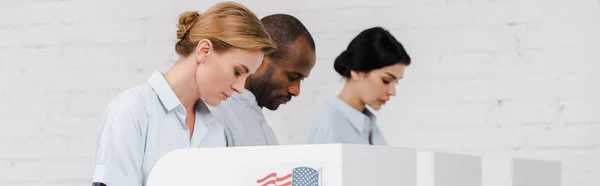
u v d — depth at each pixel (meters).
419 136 3.42
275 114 3.47
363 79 3.46
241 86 2.87
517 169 2.51
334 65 3.48
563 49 3.36
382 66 3.45
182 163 1.95
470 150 3.39
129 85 3.62
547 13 3.37
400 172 1.90
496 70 3.39
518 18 3.39
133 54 3.62
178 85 2.84
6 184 3.67
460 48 3.41
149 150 2.72
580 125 3.33
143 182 2.70
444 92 3.41
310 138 3.46
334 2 3.49
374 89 3.45
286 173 1.81
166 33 3.60
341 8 3.49
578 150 3.33
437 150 3.41
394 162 1.88
